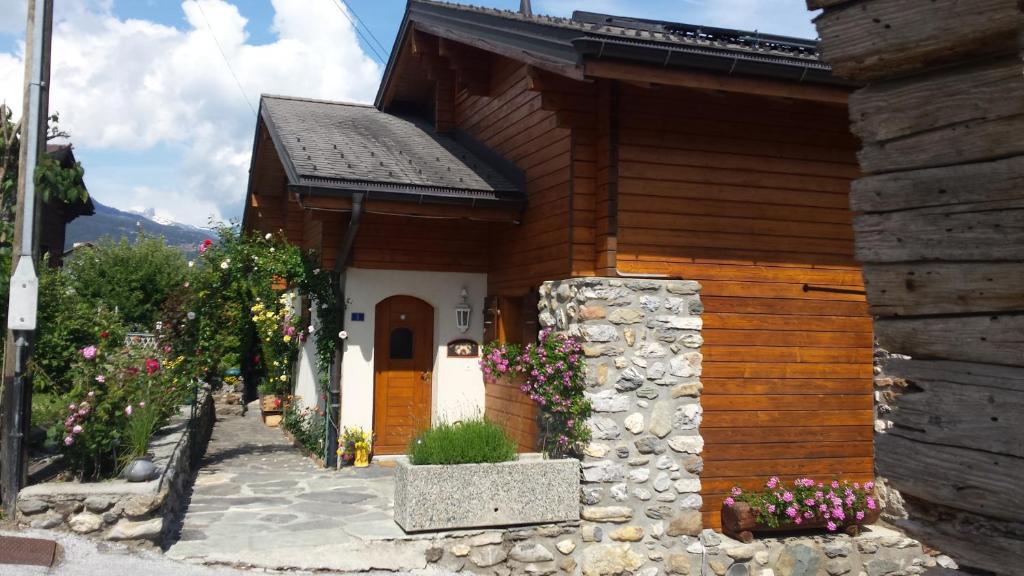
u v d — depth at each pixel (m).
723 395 7.80
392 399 10.30
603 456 7.05
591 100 7.73
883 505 7.95
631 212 7.57
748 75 6.83
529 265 8.98
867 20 2.66
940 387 2.54
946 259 2.54
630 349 7.21
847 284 8.28
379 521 7.03
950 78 2.51
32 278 6.29
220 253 10.54
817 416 8.09
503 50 8.08
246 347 16.59
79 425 6.29
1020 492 2.32
